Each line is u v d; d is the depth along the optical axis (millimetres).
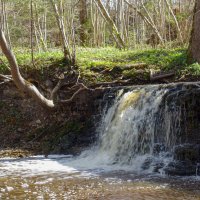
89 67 12555
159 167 7758
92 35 22969
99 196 5777
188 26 20547
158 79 12000
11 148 10844
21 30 22328
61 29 12930
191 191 6004
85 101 11453
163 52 14539
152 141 8781
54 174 7578
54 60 12961
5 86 12609
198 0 12539
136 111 9469
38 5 17234
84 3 22672
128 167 8352
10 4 20156
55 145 10609
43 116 11859
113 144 9711
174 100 8516
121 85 12008
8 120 12047
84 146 10477
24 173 7719
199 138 7957
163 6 20609
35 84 12633
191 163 7477
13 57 9648
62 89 12086
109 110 10477
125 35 19734
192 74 11672
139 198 5613
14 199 5695
